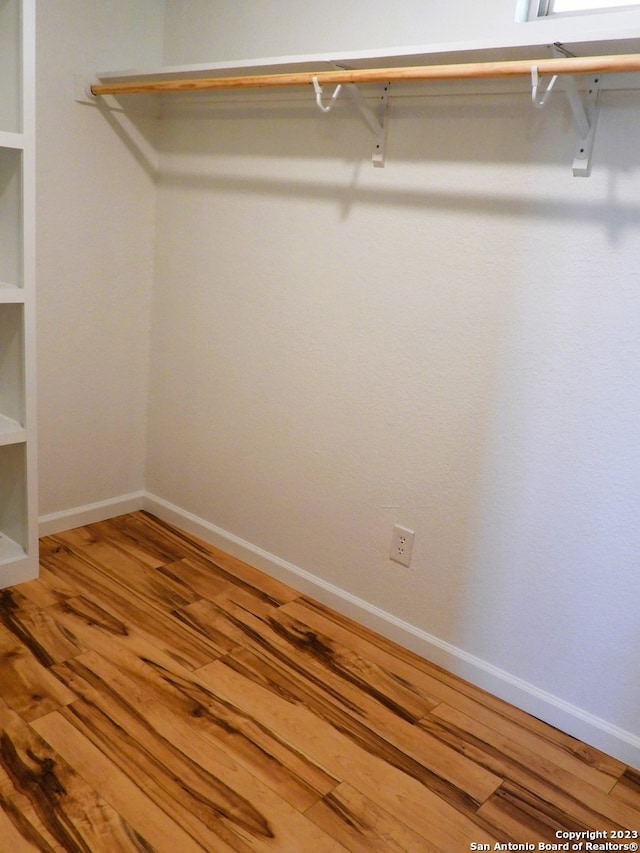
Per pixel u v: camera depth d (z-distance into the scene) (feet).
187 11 8.20
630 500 5.67
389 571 7.25
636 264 5.39
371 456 7.19
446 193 6.27
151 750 5.55
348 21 6.80
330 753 5.73
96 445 9.05
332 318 7.27
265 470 8.20
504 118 5.85
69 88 7.77
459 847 5.01
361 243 6.91
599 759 5.98
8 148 6.61
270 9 7.39
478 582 6.63
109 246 8.55
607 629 5.94
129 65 8.28
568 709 6.23
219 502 8.80
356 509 7.41
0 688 6.03
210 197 8.21
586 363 5.73
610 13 5.68
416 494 6.91
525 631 6.40
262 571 8.39
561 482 6.00
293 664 6.77
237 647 6.93
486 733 6.15
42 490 8.61
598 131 5.41
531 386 6.03
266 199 7.64
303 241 7.38
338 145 6.95
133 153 8.50
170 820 4.97
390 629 7.29
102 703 5.99
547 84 5.56
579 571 6.02
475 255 6.18
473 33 6.02
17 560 7.51
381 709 6.30
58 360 8.39
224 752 5.62
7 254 7.01
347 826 5.08
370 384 7.07
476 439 6.42
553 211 5.71
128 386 9.21
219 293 8.31
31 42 6.40
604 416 5.70
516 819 5.30
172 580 8.00
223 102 7.87
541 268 5.83
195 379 8.79
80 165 8.05
